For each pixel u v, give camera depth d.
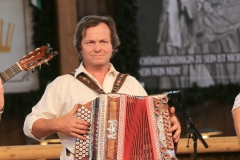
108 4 13.14
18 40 12.59
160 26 12.97
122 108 5.84
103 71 6.38
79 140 5.74
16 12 12.58
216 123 13.37
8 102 12.46
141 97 5.95
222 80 13.12
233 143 8.74
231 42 13.12
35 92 12.53
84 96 6.11
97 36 6.12
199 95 12.92
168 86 13.01
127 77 6.46
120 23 12.51
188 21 13.01
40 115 6.14
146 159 5.77
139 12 12.90
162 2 12.96
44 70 12.51
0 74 5.99
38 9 12.48
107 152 5.70
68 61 12.42
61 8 12.37
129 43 12.61
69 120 5.75
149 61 12.95
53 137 11.29
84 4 13.05
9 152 8.41
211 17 13.05
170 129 5.88
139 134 5.83
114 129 5.77
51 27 12.59
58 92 6.19
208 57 13.08
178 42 13.02
